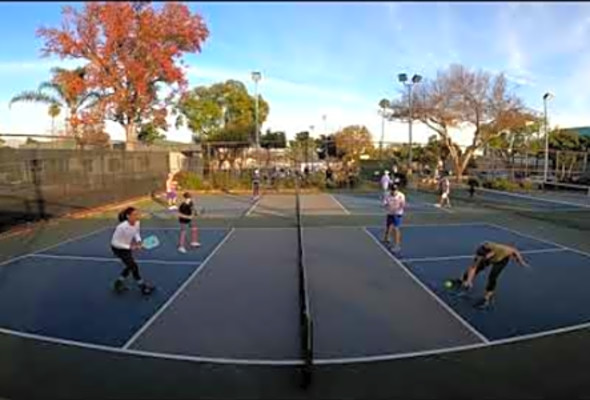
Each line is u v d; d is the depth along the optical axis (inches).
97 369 269.1
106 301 388.8
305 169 1590.8
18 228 752.3
